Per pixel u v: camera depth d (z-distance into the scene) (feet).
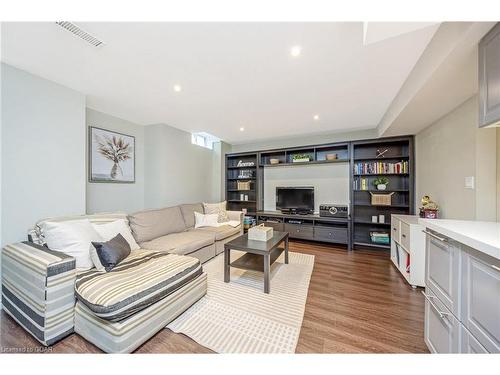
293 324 5.24
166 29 4.46
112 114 10.05
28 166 6.26
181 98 8.17
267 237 8.42
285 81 6.77
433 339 4.07
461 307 3.25
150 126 11.77
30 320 4.63
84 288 4.53
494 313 2.60
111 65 5.90
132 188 11.24
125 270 5.34
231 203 17.61
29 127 6.28
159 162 11.59
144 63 5.79
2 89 5.75
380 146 12.54
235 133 13.65
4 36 4.66
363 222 12.23
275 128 12.33
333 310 5.90
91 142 9.24
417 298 6.58
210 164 15.90
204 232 10.30
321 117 10.34
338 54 5.33
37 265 4.53
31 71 6.21
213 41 4.85
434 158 8.54
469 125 6.17
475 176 5.89
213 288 7.14
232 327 5.11
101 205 9.67
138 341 4.31
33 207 6.36
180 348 4.44
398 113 7.55
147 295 4.54
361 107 8.99
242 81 6.79
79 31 4.53
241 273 8.44
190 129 12.76
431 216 7.74
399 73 6.24
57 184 6.91
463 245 3.22
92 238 5.92
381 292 6.97
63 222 5.74
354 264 9.61
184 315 5.57
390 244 11.05
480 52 3.84
